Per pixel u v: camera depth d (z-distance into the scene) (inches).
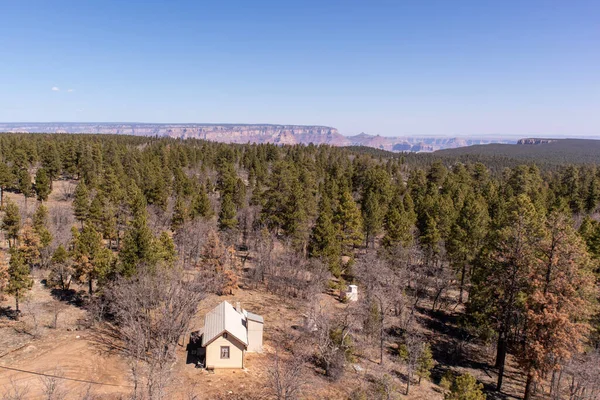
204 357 1348.4
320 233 2121.1
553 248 1282.0
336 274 2102.6
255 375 1261.1
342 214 2420.0
